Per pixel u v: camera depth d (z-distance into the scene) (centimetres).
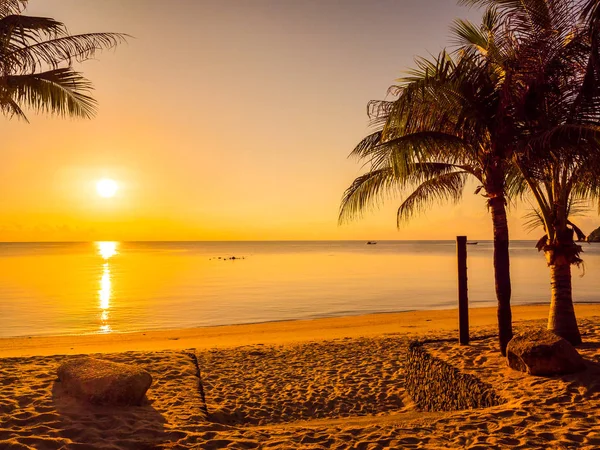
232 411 780
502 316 835
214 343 1475
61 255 10288
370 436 530
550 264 909
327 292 3116
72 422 549
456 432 532
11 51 794
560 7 740
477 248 14825
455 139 784
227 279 4131
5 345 1480
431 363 816
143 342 1512
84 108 907
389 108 820
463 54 840
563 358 692
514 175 1012
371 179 950
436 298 2773
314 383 932
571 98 768
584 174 844
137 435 526
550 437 504
